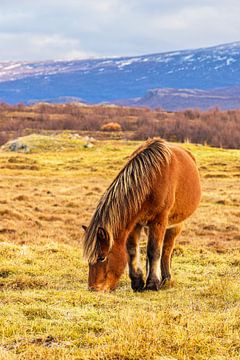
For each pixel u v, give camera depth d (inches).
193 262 586.9
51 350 263.9
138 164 406.9
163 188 415.2
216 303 377.1
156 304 374.0
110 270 394.9
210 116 6673.2
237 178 2183.8
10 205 1168.2
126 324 292.0
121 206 394.3
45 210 1168.2
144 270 548.7
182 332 276.4
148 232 429.4
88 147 3624.5
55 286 441.4
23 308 343.6
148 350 254.7
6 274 485.4
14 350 269.4
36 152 3474.4
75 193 1571.1
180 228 474.9
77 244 767.7
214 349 259.6
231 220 1107.9
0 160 2874.0
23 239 772.0
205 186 1851.6
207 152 3201.3
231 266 563.5
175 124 5797.2
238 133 5211.6
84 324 307.7
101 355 253.0
